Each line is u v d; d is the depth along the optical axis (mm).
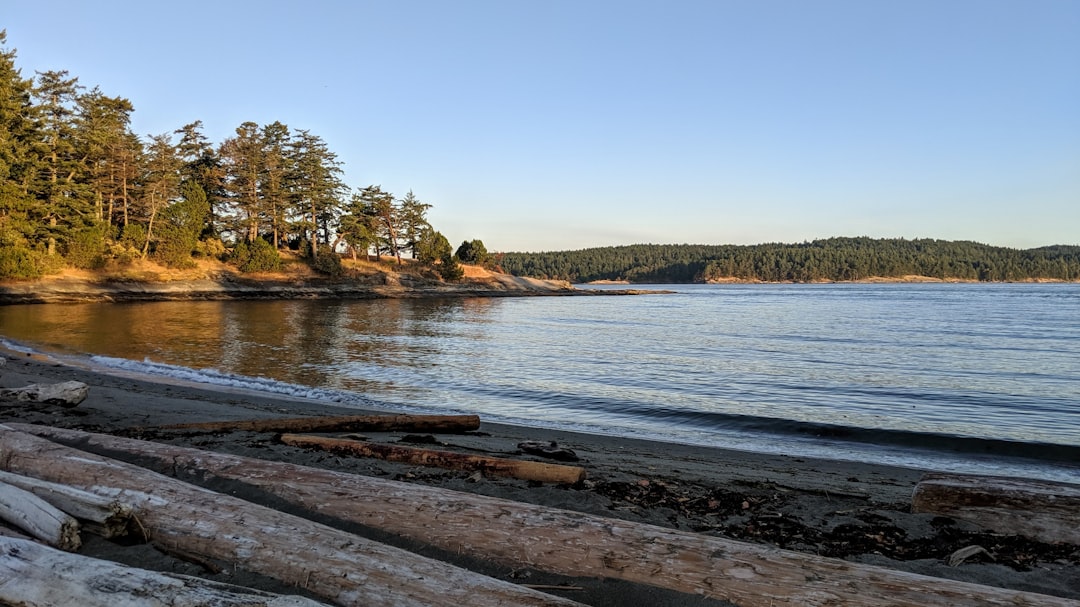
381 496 4555
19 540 3336
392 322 36812
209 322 32281
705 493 5715
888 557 4250
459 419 8672
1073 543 4426
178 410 9164
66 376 12570
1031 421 11859
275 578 3422
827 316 47250
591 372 18172
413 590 3119
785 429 10781
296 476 4984
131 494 4332
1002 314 48281
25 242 45938
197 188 63812
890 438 10070
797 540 4555
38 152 50469
